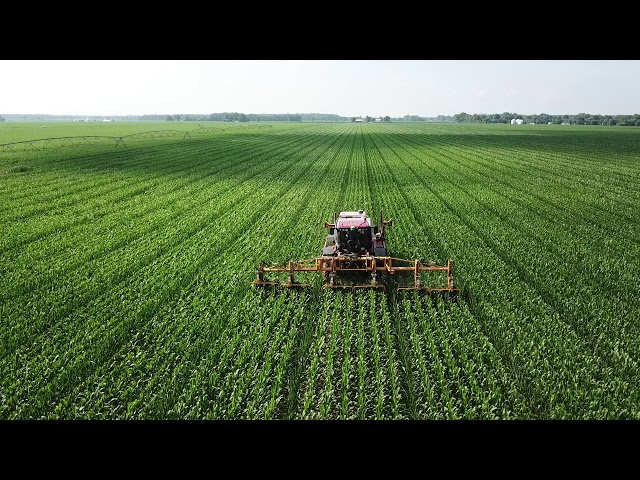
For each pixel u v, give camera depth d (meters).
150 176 43.84
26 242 23.09
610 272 18.61
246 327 14.15
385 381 11.47
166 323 14.46
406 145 85.69
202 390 11.15
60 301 15.96
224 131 137.62
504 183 40.41
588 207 30.55
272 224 26.20
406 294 16.22
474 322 14.31
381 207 30.56
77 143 83.00
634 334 13.55
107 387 11.43
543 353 12.53
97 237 23.59
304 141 96.94
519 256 20.34
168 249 21.98
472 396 11.03
